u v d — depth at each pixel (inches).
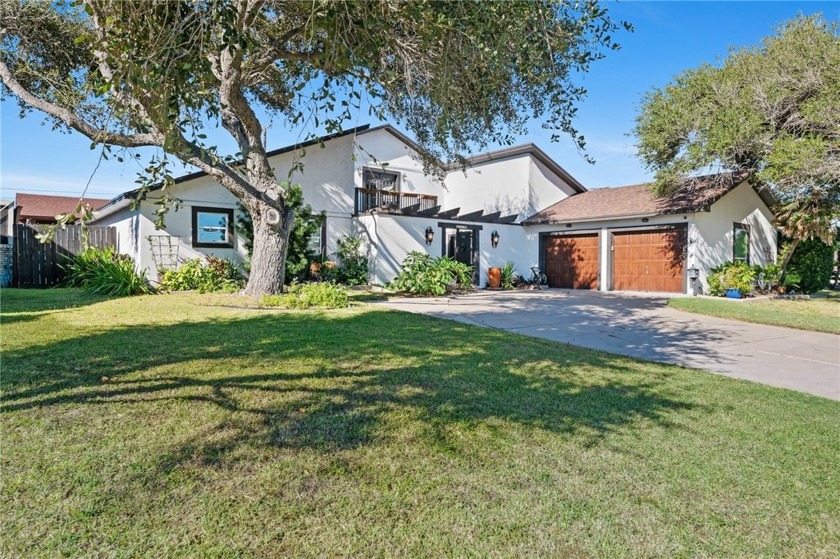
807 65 512.4
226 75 317.1
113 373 171.2
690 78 582.6
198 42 122.2
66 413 131.4
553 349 244.1
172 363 187.2
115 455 108.0
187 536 81.4
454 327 301.9
